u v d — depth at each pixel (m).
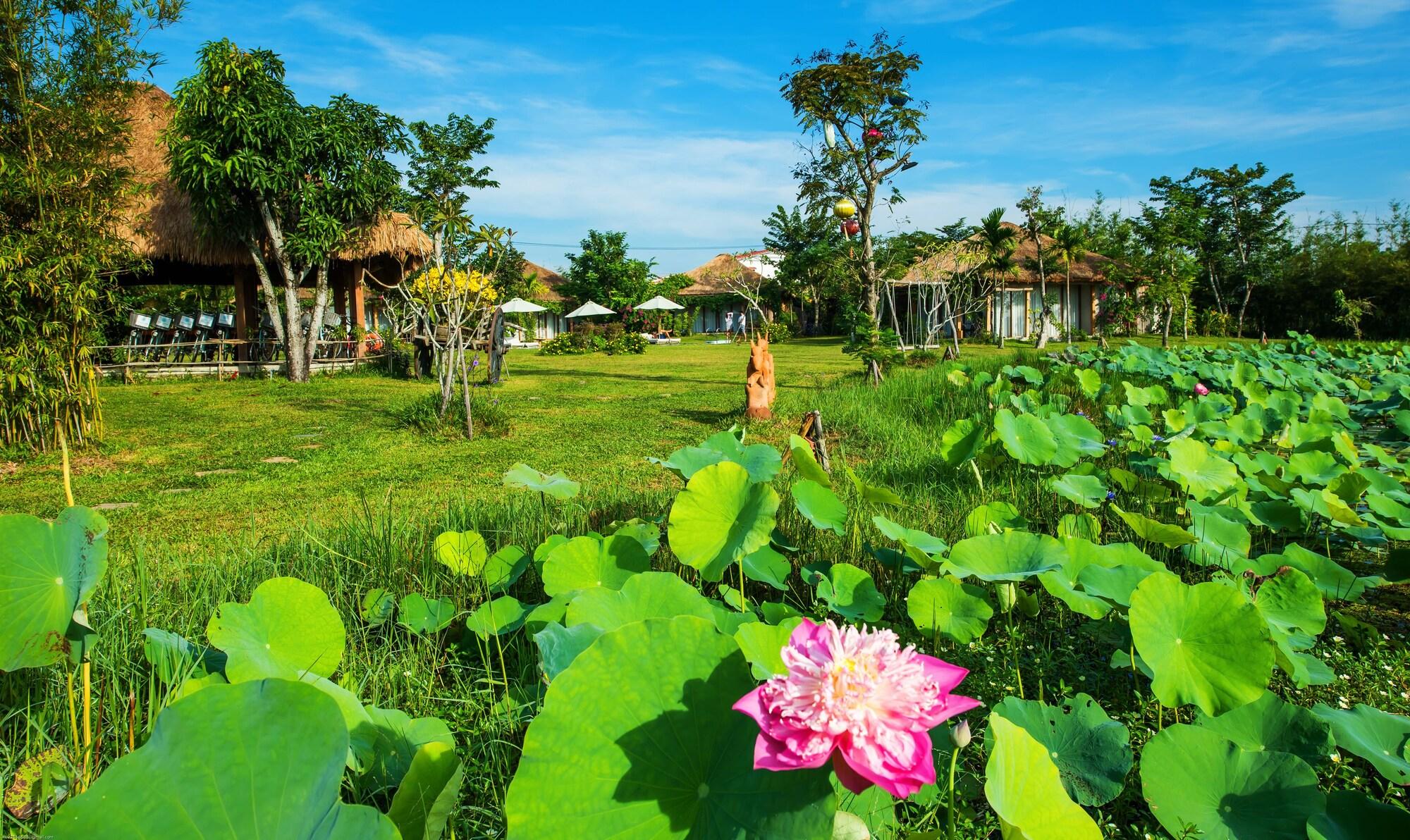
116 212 7.49
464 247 8.55
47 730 1.84
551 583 2.50
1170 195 34.56
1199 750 1.69
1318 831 1.46
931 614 2.41
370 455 6.75
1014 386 10.24
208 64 12.29
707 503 2.48
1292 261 31.78
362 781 1.57
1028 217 24.14
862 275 21.28
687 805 1.16
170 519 4.67
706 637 1.27
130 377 13.47
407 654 2.43
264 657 1.82
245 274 15.66
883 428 7.20
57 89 6.70
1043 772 1.21
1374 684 2.38
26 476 5.95
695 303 43.22
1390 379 9.50
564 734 1.19
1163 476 4.05
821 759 0.91
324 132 13.34
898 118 19.05
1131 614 1.90
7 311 6.59
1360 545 3.85
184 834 1.03
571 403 10.31
